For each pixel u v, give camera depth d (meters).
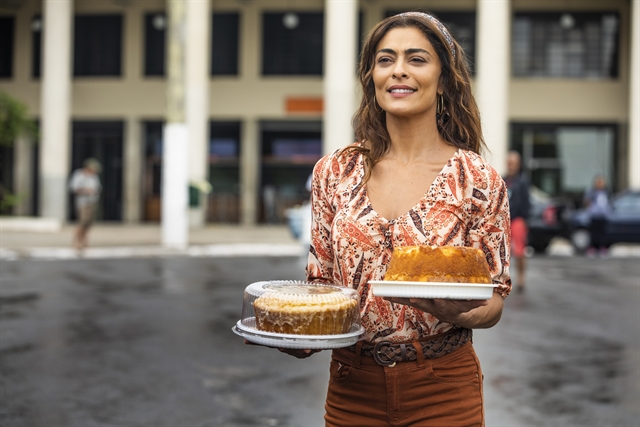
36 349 8.25
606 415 6.02
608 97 33.59
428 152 2.70
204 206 32.62
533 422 5.81
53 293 12.54
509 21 33.78
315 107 34.62
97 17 35.53
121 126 35.72
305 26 34.75
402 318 2.58
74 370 7.34
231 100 35.03
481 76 29.23
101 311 10.74
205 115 31.17
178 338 8.88
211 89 35.12
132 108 35.44
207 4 30.94
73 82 35.72
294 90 34.78
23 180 36.38
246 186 35.00
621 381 7.09
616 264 19.25
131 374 7.20
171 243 21.73
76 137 36.06
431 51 2.66
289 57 34.84
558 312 11.05
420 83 2.63
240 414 5.98
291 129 35.16
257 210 35.16
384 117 2.80
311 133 35.12
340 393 2.70
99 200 36.00
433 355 2.60
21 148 36.28
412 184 2.65
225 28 35.06
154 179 35.94
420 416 2.60
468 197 2.59
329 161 2.75
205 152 31.44
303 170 35.16
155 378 7.06
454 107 2.77
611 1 33.47
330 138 29.30
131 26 35.34
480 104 27.53
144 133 35.88
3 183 36.53
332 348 2.47
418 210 2.59
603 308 11.49
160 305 11.33
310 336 2.44
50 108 31.69
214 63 35.16
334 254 2.69
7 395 6.47
